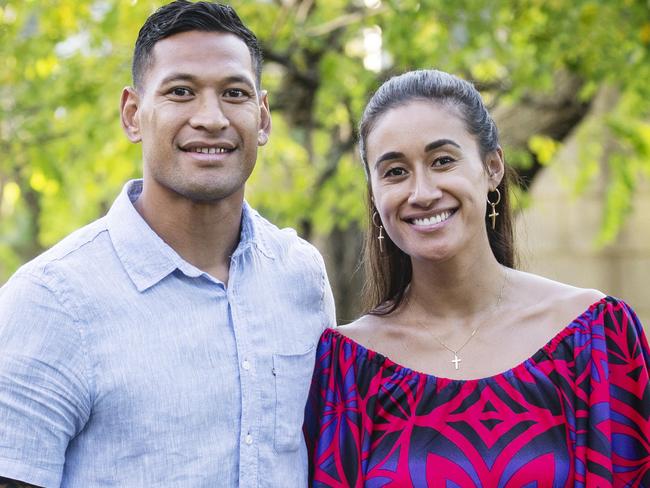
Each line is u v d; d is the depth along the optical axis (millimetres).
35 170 5762
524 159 5816
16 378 2451
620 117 6566
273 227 2932
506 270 3012
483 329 2916
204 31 2617
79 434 2527
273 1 6082
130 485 2498
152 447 2506
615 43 5543
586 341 2818
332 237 6227
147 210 2664
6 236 8422
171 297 2594
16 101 5848
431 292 2965
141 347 2531
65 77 5746
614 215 7004
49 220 6840
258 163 5977
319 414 2939
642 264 9016
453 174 2824
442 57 5547
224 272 2703
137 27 5266
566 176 7633
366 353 2961
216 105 2584
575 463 2693
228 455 2568
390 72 5547
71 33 5832
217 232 2668
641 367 2801
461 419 2758
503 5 5547
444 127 2822
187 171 2570
